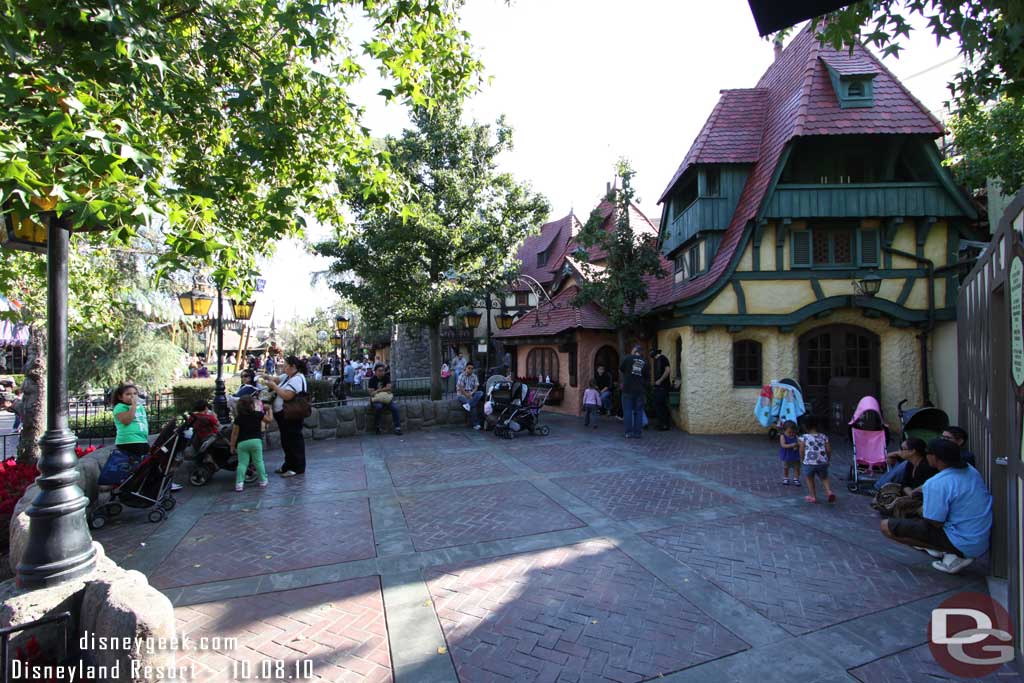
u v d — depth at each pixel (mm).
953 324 11406
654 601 4164
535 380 19578
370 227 14914
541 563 4895
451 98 7020
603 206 20547
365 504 6797
